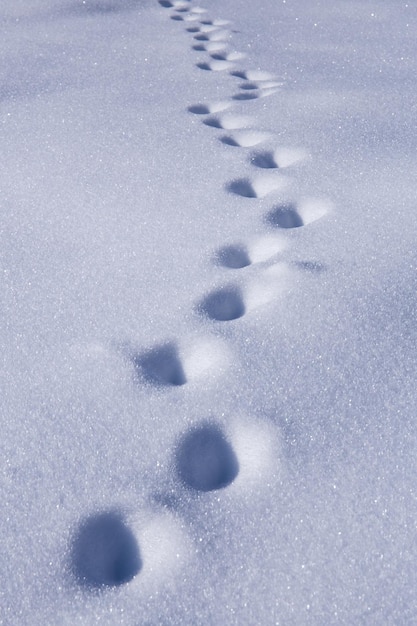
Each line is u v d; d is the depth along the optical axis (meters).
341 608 0.74
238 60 2.64
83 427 0.97
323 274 1.26
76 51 2.62
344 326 1.13
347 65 2.54
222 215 1.50
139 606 0.75
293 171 1.69
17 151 1.81
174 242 1.40
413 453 0.91
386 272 1.25
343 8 3.29
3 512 0.85
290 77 2.43
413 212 1.44
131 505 0.86
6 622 0.73
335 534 0.81
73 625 0.73
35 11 3.06
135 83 2.33
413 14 3.17
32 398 1.02
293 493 0.87
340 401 0.99
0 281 1.28
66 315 1.19
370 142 1.83
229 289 1.25
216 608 0.74
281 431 0.95
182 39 2.86
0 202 1.56
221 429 0.97
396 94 2.19
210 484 0.90
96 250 1.38
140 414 0.99
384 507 0.84
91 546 0.82
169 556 0.80
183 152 1.81
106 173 1.69
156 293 1.24
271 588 0.76
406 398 0.99
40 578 0.78
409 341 1.10
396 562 0.78
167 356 1.11
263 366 1.06
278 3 3.40
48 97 2.17
